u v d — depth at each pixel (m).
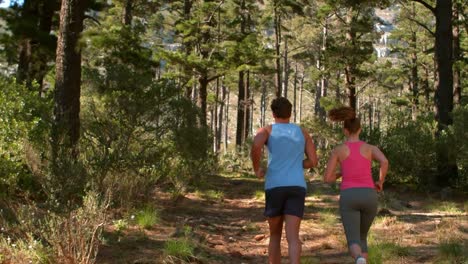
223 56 25.81
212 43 25.23
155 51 24.91
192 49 26.27
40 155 7.85
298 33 41.94
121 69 9.72
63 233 5.16
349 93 26.77
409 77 43.69
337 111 5.35
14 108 8.46
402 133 14.30
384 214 9.93
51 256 5.12
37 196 7.91
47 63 15.66
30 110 8.63
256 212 10.28
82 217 5.26
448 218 9.55
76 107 9.16
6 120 8.11
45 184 6.64
